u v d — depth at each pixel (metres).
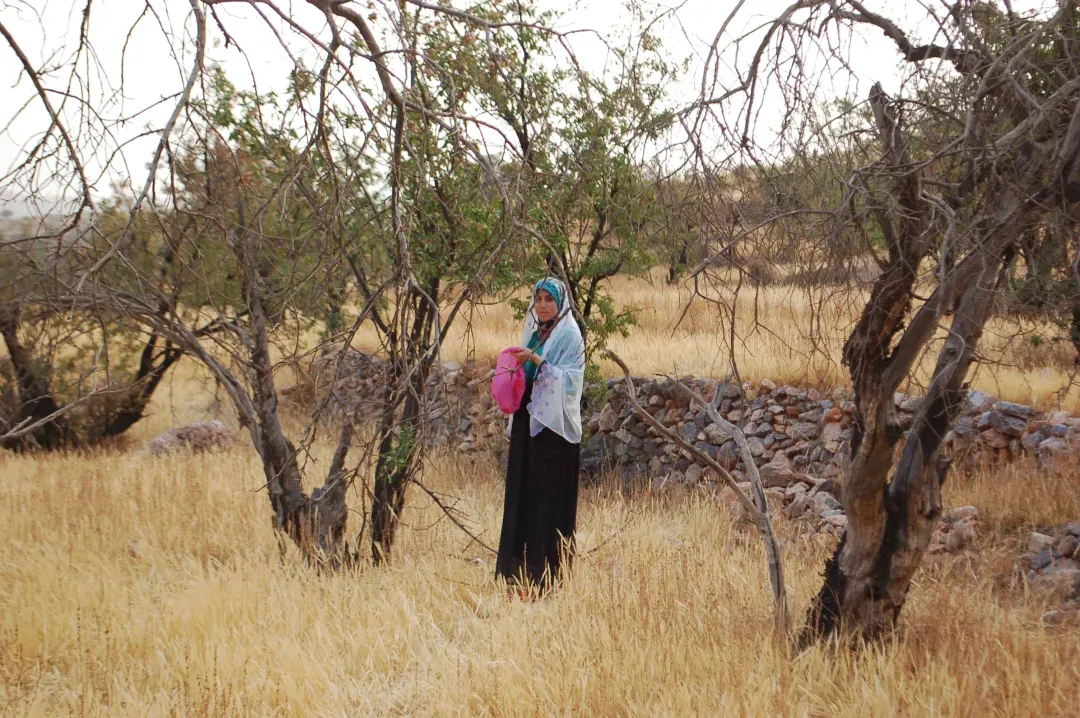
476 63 4.16
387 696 4.42
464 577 6.09
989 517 6.89
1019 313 4.03
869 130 3.45
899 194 3.53
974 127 3.44
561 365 5.73
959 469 7.94
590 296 8.99
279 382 13.85
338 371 4.54
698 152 3.39
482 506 8.52
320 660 4.65
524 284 6.05
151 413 13.77
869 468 4.19
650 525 7.60
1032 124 3.20
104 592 5.58
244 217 4.64
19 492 8.80
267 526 7.33
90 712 4.05
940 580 5.53
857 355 4.18
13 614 5.21
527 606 5.41
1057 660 4.21
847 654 4.26
